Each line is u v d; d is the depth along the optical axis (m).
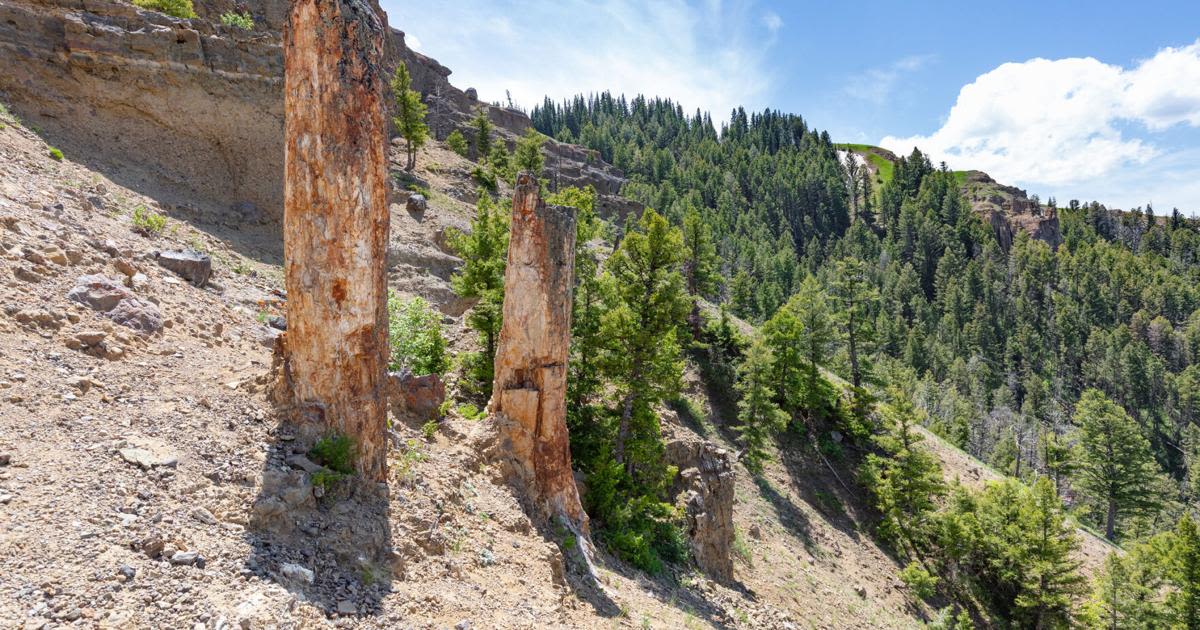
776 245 168.88
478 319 26.58
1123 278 161.12
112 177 27.06
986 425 94.06
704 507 25.05
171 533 8.19
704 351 53.12
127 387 11.22
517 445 16.95
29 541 7.04
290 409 11.72
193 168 31.58
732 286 89.88
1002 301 151.25
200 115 32.41
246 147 33.78
